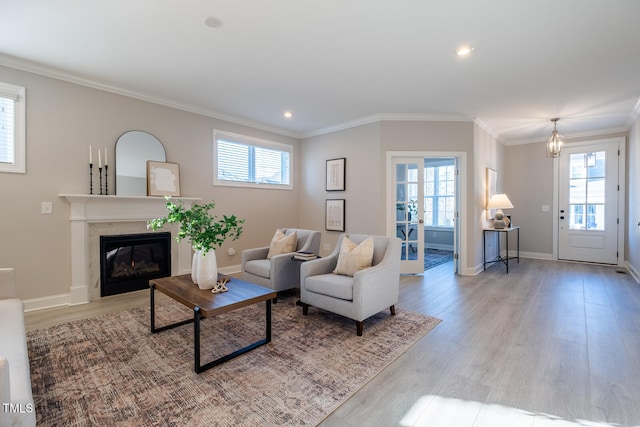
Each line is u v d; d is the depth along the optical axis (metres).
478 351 2.31
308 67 3.11
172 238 4.09
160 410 1.63
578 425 1.54
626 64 2.96
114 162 3.64
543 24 2.33
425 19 2.29
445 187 7.91
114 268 3.66
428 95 3.84
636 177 4.45
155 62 3.02
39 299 3.17
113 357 2.19
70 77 3.30
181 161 4.25
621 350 2.31
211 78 3.39
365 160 4.88
